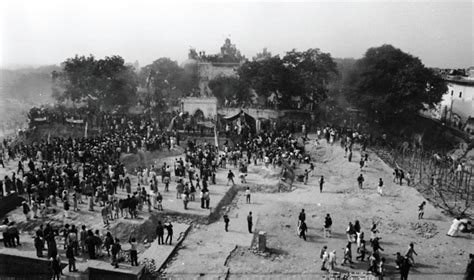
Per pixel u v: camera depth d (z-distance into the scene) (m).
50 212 34.59
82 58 81.19
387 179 45.56
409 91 61.75
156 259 28.08
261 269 27.23
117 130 62.03
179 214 35.34
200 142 62.00
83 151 46.34
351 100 70.44
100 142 51.22
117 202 33.84
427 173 47.28
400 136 66.94
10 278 27.61
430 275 26.16
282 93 76.56
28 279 27.36
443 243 30.94
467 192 40.78
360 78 67.31
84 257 27.95
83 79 78.31
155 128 63.41
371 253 28.92
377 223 34.81
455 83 72.81
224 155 51.34
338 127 63.94
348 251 27.31
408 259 24.94
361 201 40.28
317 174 49.59
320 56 79.00
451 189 43.09
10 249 28.64
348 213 37.28
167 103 93.38
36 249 27.48
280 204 39.84
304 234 31.97
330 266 26.72
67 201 33.47
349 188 44.31
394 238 31.83
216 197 39.94
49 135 58.62
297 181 47.53
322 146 56.97
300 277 26.11
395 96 63.66
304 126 64.12
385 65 65.31
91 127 65.50
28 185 36.56
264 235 29.52
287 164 49.62
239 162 50.47
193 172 45.25
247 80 79.88
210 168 46.56
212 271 26.89
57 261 24.86
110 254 28.28
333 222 35.28
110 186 37.19
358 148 54.53
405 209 37.91
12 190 37.91
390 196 41.34
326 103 86.94
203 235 32.62
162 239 30.33
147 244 30.83
